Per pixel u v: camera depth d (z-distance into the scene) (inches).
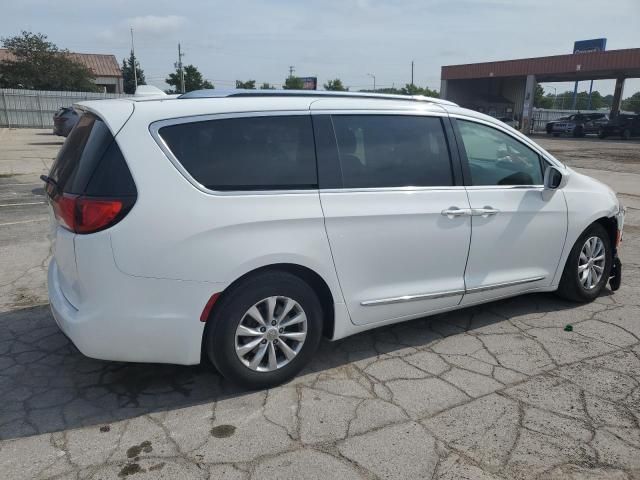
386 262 141.6
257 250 122.3
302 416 121.7
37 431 115.7
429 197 146.6
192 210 117.2
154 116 119.0
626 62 1376.7
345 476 102.5
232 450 109.8
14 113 1302.9
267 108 129.5
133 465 105.2
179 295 117.9
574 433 115.9
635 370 143.1
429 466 105.3
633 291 203.9
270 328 129.0
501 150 165.2
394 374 140.9
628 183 514.3
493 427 117.7
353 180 136.8
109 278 114.0
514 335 164.9
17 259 239.6
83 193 115.3
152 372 141.6
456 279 156.0
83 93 1352.1
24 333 164.6
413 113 149.5
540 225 169.8
